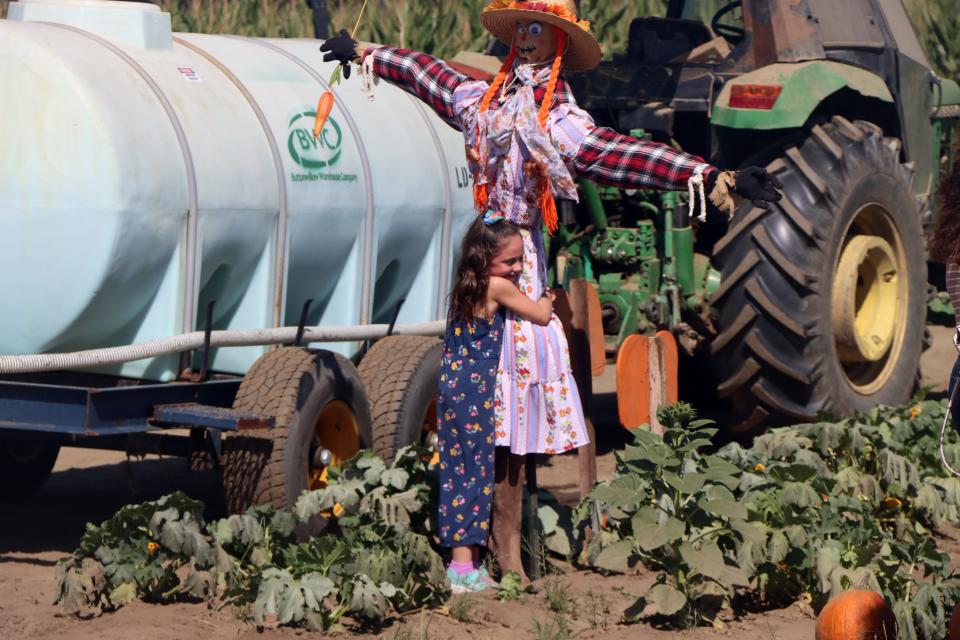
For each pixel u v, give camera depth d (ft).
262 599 21.98
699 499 23.50
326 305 31.48
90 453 39.93
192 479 36.55
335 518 26.86
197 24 76.84
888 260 38.91
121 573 22.85
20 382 26.58
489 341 24.52
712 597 23.35
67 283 25.41
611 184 23.29
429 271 33.81
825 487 26.05
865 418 32.83
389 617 23.13
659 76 38.88
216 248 27.30
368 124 31.81
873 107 40.88
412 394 29.89
